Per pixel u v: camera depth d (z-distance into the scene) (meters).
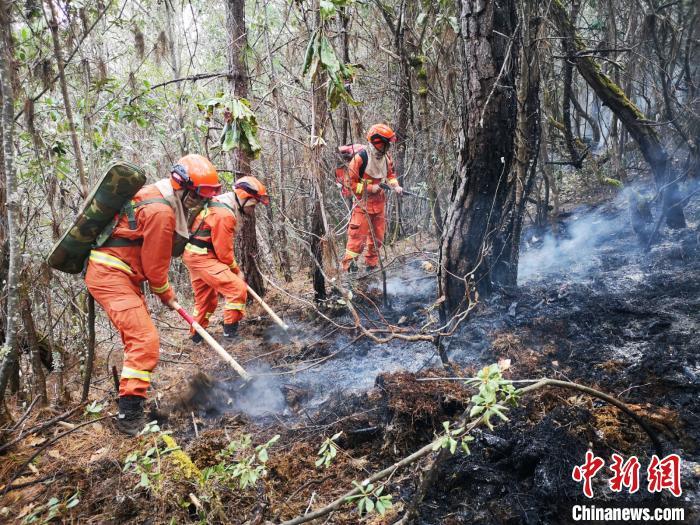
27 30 3.75
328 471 2.75
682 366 3.13
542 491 2.37
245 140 4.16
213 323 5.41
